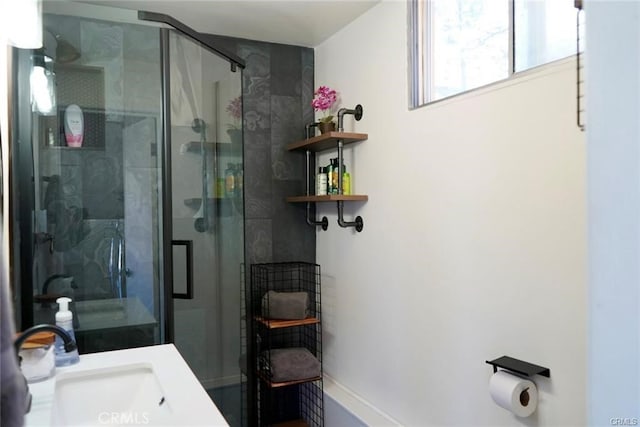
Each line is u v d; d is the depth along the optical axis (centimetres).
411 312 204
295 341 287
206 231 219
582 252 132
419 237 198
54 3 168
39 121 166
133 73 184
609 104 73
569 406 135
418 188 198
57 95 170
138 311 187
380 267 226
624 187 71
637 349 70
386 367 222
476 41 171
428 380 194
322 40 277
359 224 242
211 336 225
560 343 138
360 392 244
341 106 259
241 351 252
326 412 254
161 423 102
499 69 161
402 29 207
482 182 165
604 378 73
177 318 200
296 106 287
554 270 140
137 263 186
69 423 129
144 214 188
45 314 168
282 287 281
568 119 135
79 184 175
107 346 180
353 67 246
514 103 152
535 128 145
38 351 129
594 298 74
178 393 119
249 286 271
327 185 250
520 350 151
